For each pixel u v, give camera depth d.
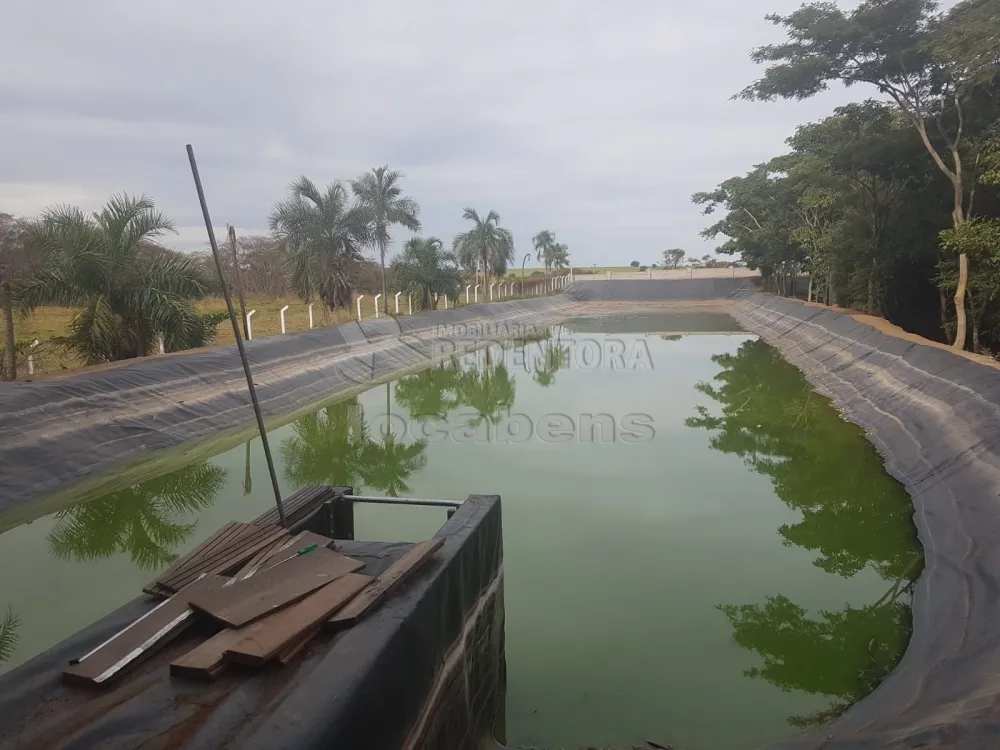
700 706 4.46
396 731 2.95
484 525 4.46
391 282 29.56
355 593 3.32
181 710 2.62
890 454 9.64
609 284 46.31
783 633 5.34
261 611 3.13
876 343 14.70
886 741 3.68
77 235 11.94
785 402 13.93
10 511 7.77
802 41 13.96
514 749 4.11
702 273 49.06
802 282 36.25
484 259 32.53
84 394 9.91
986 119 13.08
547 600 5.85
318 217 20.14
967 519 6.65
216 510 8.15
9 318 11.29
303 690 2.62
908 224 16.91
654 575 6.32
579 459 10.12
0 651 5.04
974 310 13.70
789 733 4.19
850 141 17.06
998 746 3.25
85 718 2.58
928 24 12.94
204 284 13.69
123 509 8.16
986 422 8.24
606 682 4.73
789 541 7.09
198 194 3.99
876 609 5.69
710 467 9.69
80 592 6.08
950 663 4.41
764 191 29.03
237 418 11.98
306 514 4.73
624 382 16.70
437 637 3.56
